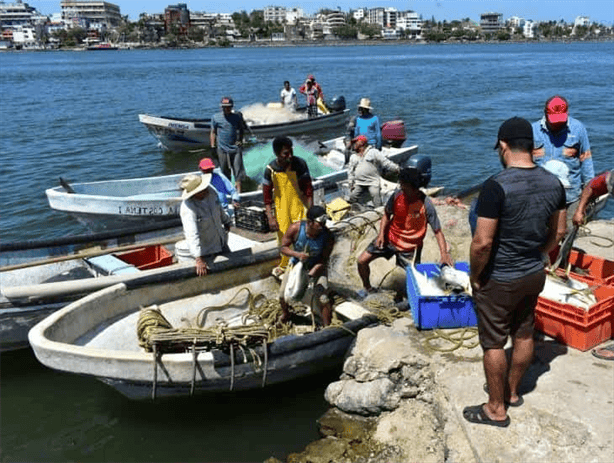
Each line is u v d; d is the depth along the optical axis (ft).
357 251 27.58
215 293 24.47
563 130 19.52
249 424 19.24
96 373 18.12
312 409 19.94
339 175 40.68
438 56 363.35
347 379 18.88
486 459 13.23
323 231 20.45
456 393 15.42
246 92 139.85
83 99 128.36
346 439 17.11
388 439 16.47
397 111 98.84
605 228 28.63
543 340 17.47
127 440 18.76
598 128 78.33
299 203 24.34
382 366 17.90
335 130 75.31
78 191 38.58
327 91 135.33
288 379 20.72
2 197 50.90
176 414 19.94
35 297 22.53
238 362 18.76
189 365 18.30
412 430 16.37
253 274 25.25
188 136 65.87
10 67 304.91
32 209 47.44
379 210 30.19
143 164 63.36
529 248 12.66
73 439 18.94
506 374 15.37
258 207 32.24
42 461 17.89
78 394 21.58
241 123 41.75
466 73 194.70
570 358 16.39
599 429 13.52
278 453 17.80
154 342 18.02
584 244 26.17
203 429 19.10
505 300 12.94
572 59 297.53
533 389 15.07
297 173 24.12
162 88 153.99
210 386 19.15
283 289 21.44
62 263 27.68
